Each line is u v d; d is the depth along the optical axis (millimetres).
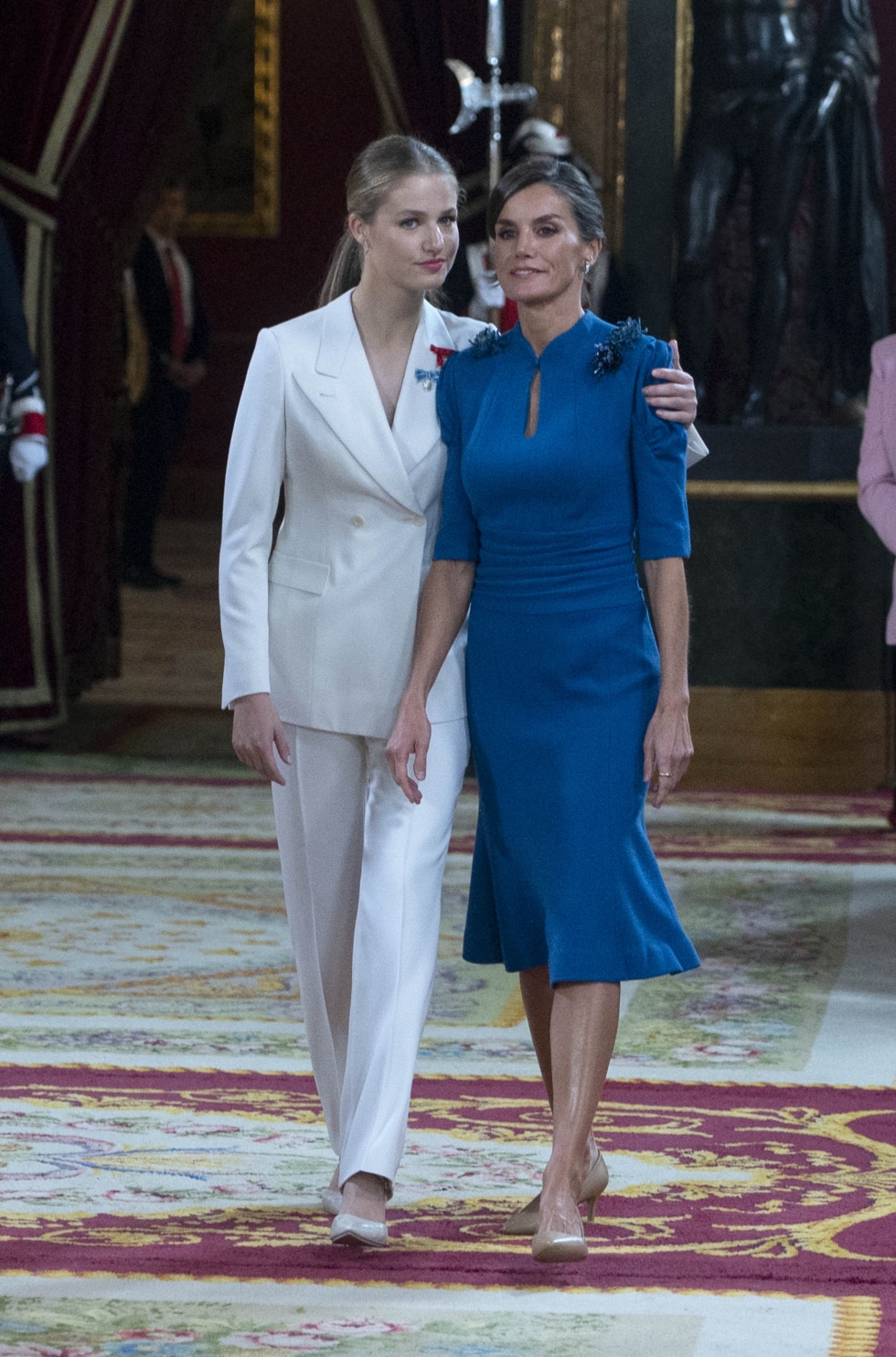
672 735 7328
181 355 35312
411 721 7469
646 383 7449
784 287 21453
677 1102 9539
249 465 7719
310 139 44688
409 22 22734
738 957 12938
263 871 15891
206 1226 7703
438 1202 8062
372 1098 7305
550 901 7359
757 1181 8312
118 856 16406
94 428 24875
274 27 44438
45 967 12406
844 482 21000
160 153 25219
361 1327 6664
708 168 21094
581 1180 7238
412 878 7512
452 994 12039
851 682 20875
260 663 7652
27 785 20109
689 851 16953
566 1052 7285
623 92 21375
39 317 22969
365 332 7777
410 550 7754
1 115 22453
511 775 7488
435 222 7582
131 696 26484
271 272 44969
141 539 35250
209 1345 6488
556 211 7469
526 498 7457
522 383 7578
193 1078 9891
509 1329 6645
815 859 16703
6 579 22531
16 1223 7707
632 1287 7051
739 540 20891
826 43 21500
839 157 21750
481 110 20938
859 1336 6566
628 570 7520
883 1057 10445
